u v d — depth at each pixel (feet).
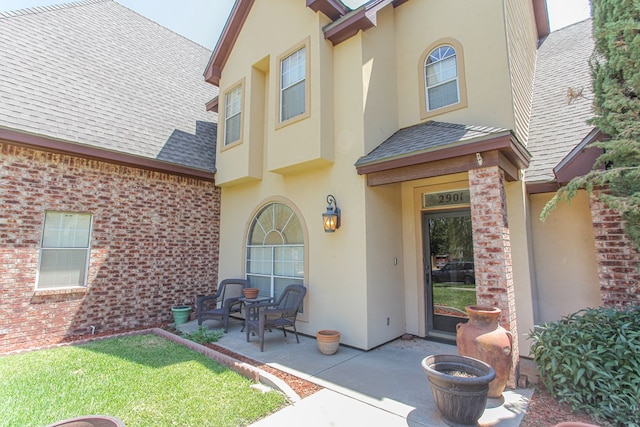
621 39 15.16
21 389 14.99
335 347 20.48
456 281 23.80
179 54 43.47
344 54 24.16
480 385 11.60
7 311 21.86
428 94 25.53
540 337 15.05
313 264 24.68
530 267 20.29
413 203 25.49
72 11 33.78
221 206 34.65
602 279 17.49
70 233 25.18
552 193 21.95
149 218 29.27
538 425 12.21
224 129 32.76
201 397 14.29
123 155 27.25
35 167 23.65
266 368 18.22
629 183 15.30
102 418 8.63
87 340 23.30
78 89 28.35
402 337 24.04
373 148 23.15
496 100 21.88
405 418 12.85
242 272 30.91
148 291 28.68
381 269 22.85
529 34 31.83
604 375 12.67
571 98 19.26
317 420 12.71
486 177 17.03
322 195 24.56
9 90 23.66
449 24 24.70
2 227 22.02
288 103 26.30
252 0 30.60
